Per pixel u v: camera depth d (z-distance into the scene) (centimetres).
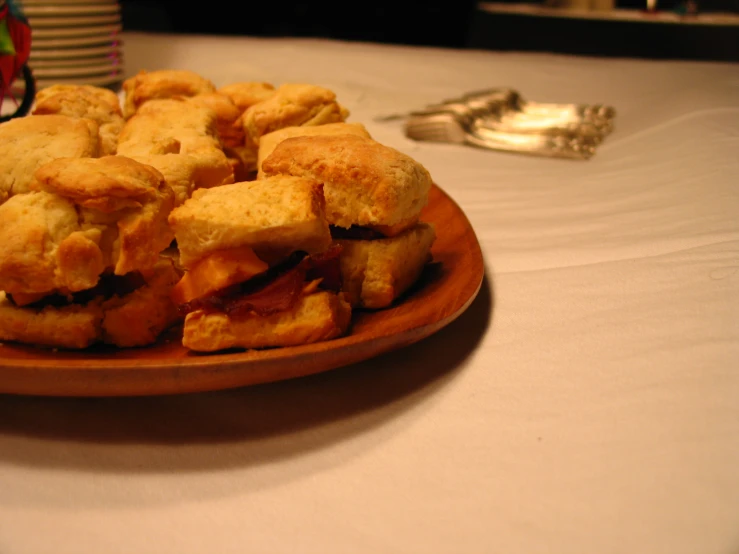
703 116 51
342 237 29
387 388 25
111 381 22
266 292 26
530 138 54
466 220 35
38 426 23
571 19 121
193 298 26
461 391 24
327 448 22
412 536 19
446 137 55
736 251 30
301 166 29
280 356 23
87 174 26
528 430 22
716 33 111
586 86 71
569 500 20
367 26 134
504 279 31
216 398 24
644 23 115
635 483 20
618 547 18
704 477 20
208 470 22
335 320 26
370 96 67
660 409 22
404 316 27
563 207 40
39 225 26
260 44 90
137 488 21
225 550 19
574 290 29
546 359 25
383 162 29
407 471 21
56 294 27
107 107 41
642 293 28
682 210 36
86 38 65
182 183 31
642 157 47
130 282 28
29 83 51
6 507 21
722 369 24
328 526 20
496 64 82
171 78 45
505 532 19
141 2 131
